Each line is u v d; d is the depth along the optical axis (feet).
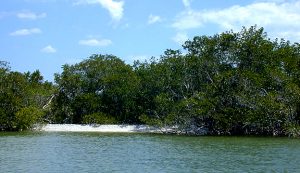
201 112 234.79
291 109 224.12
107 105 297.53
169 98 263.29
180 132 246.68
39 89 295.69
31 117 258.98
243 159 140.26
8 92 260.01
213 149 169.27
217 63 255.91
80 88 305.94
